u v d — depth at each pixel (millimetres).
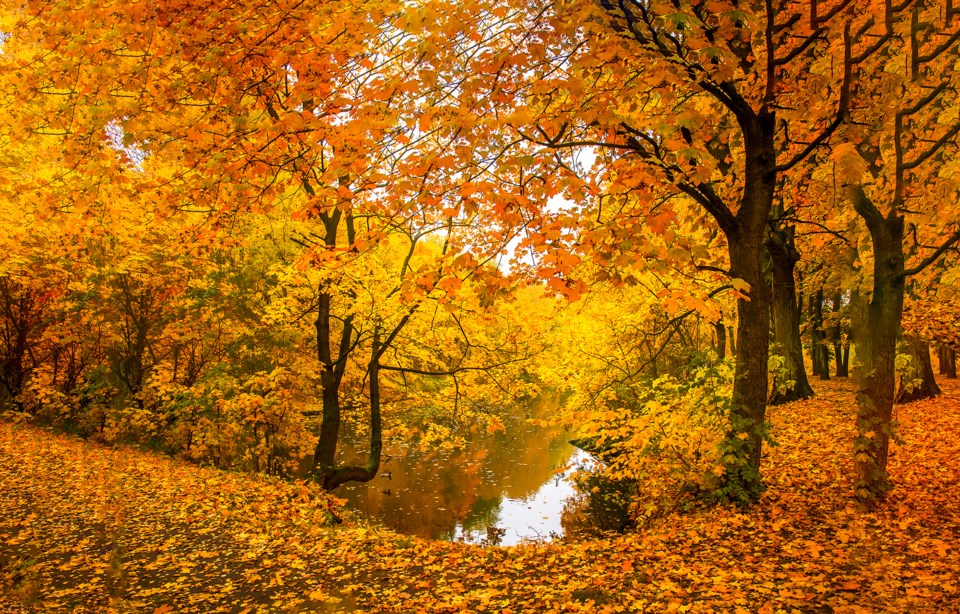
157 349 16797
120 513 7574
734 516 6633
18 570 5562
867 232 8375
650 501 9070
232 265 13328
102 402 14844
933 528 5844
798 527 6164
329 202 5582
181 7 4820
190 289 13641
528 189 5059
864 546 5461
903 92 6164
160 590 5277
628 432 8711
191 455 13430
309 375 13461
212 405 12453
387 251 13492
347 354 11672
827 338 25531
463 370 12086
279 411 12258
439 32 4508
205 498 8719
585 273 9375
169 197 6184
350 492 15281
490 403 13188
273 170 5906
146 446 14359
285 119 4906
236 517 7867
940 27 5621
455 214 5266
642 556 5742
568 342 13594
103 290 13234
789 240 15055
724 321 11367
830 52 6398
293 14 4742
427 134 4898
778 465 9500
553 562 5961
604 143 6023
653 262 4605
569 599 4652
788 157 8445
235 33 4770
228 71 5191
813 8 4406
